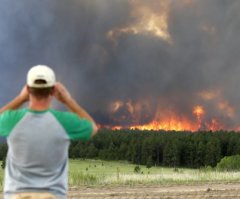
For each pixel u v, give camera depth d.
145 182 43.09
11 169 6.46
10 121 6.44
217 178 46.62
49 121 6.46
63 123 6.48
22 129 6.40
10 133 6.40
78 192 35.47
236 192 35.78
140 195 33.78
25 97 6.59
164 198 32.56
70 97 6.68
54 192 6.43
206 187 39.72
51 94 6.65
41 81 6.43
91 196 33.09
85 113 6.68
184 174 48.75
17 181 6.39
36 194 6.32
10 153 6.47
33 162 6.38
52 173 6.45
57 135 6.44
